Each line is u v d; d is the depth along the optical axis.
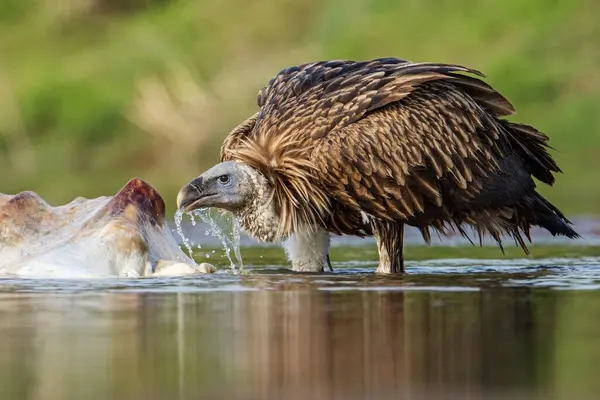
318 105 13.17
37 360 7.70
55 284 11.34
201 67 33.09
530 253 16.30
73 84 32.84
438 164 13.02
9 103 32.94
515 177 13.43
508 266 14.07
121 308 9.82
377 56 30.81
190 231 20.34
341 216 13.48
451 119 13.09
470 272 13.10
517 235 13.85
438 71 13.27
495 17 29.75
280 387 6.82
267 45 33.53
